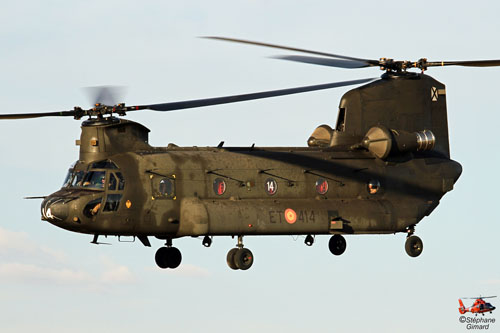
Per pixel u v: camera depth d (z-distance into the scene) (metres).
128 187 77.44
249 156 82.56
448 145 90.06
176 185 78.94
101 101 79.25
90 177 77.56
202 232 78.25
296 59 79.69
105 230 77.44
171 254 84.50
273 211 81.00
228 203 80.12
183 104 76.81
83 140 78.69
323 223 82.31
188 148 82.19
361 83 82.69
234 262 81.50
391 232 85.94
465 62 84.38
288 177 82.94
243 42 75.25
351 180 85.19
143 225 77.88
